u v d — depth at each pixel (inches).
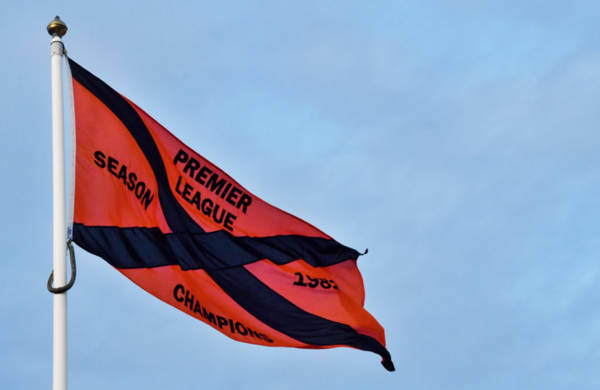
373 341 545.3
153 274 480.1
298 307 530.3
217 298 505.4
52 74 467.5
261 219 530.3
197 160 513.3
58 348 415.5
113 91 492.1
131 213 481.7
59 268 431.2
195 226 508.1
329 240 543.8
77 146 472.7
